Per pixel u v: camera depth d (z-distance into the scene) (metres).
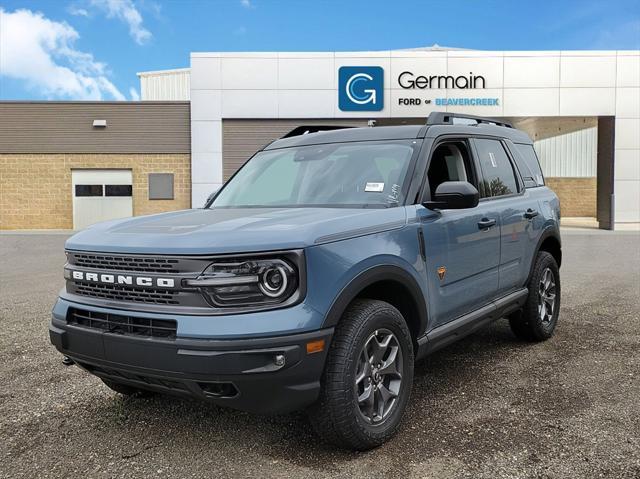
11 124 22.78
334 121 22.05
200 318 2.78
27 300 7.94
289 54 21.78
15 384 4.42
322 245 2.94
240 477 2.97
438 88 21.69
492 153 4.90
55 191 23.02
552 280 5.59
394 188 3.76
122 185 23.03
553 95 21.67
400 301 3.58
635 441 3.29
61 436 3.49
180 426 3.62
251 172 4.60
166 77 31.05
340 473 2.98
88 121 22.80
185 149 22.70
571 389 4.15
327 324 2.88
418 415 3.73
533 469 2.99
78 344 3.18
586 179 31.77
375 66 21.67
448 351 5.23
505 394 4.08
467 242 4.09
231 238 2.88
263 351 2.72
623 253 13.41
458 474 2.95
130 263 3.03
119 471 3.05
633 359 4.85
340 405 2.96
